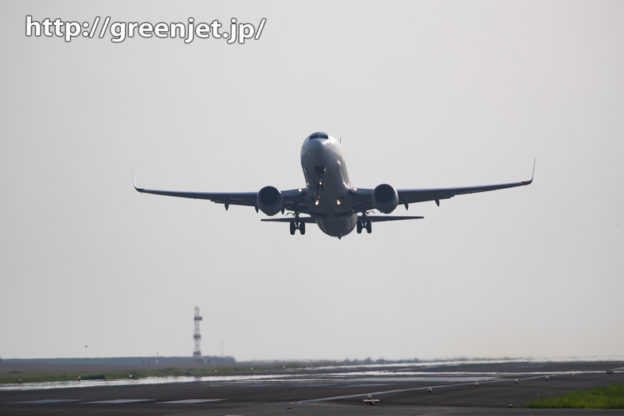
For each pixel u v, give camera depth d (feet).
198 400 580.30
